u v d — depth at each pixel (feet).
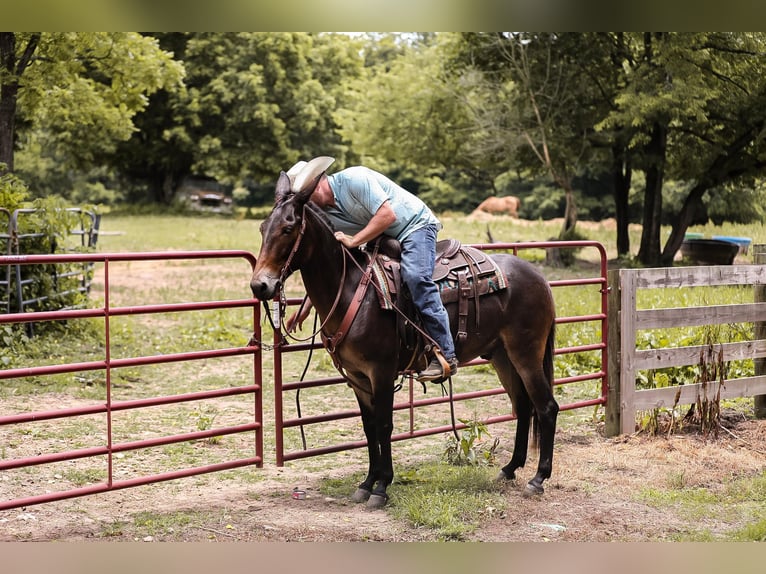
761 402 24.98
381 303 16.17
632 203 131.54
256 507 17.02
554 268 73.05
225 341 37.78
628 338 22.86
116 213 140.97
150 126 148.97
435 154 95.40
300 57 153.38
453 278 17.28
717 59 70.85
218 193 162.61
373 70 174.19
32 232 35.94
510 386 18.98
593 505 17.35
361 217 16.69
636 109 66.80
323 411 26.08
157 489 18.26
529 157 87.10
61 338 35.63
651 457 20.98
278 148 150.82
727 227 102.12
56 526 15.75
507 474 18.85
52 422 23.81
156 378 30.55
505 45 78.74
